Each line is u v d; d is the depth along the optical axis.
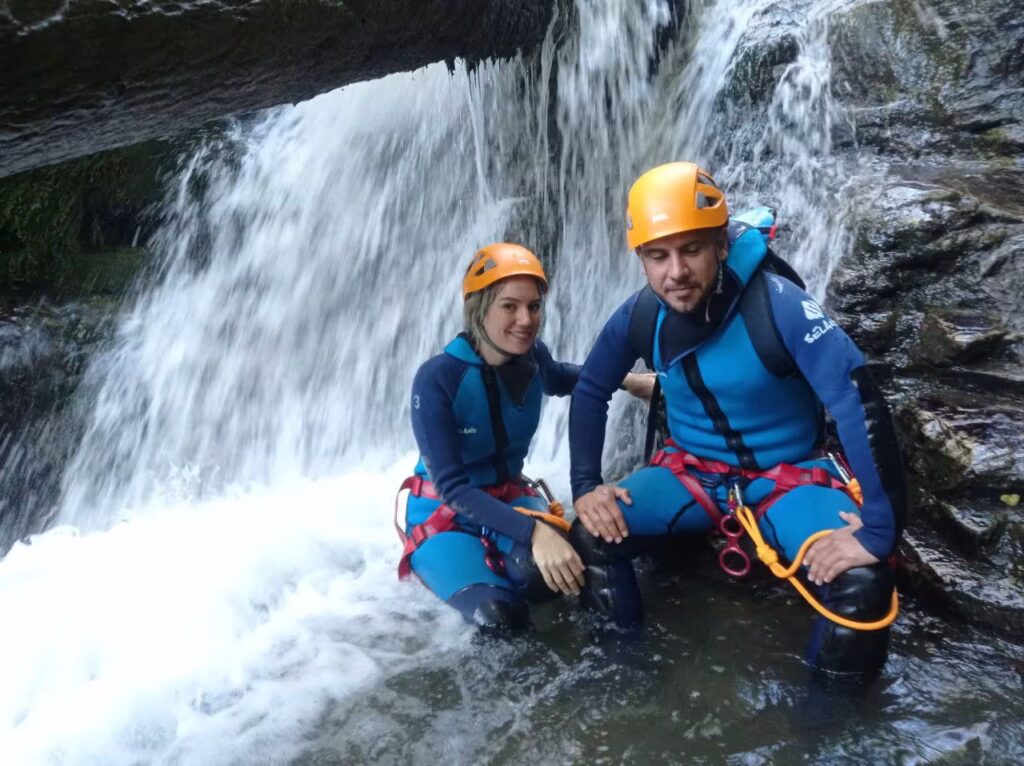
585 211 5.44
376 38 3.70
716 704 2.38
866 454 2.33
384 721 2.44
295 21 3.04
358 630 2.98
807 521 2.56
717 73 5.19
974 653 2.52
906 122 4.56
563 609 2.94
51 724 2.56
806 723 2.27
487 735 2.34
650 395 3.26
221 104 3.22
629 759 2.19
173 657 2.86
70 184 5.39
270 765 2.30
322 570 3.48
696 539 3.25
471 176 5.82
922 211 3.68
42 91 2.31
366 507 4.15
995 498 2.83
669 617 2.84
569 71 5.43
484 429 2.99
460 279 5.41
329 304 5.63
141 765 2.38
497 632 2.78
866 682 2.41
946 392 3.22
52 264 5.33
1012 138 4.32
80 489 4.69
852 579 2.37
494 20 4.64
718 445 2.76
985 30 4.43
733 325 2.55
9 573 3.73
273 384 5.38
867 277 3.65
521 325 2.83
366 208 5.78
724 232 2.50
